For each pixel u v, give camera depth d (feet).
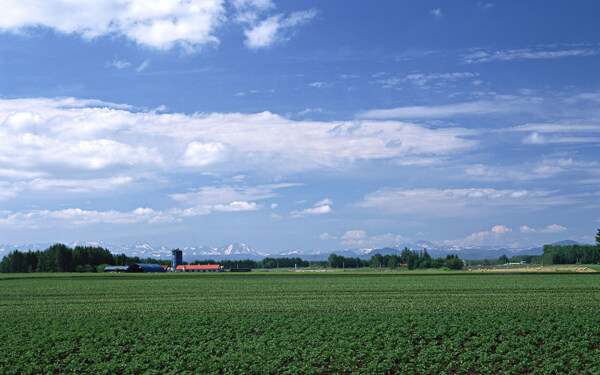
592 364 86.12
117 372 86.07
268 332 118.21
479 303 170.50
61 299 199.52
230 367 86.38
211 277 354.33
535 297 189.78
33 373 85.71
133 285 274.77
